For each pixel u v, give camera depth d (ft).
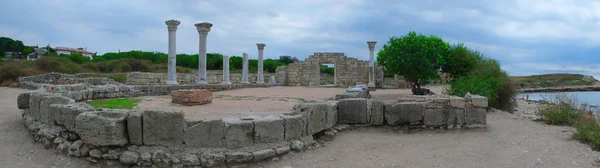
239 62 211.82
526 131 35.22
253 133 25.77
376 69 130.52
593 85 199.82
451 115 35.63
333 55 134.82
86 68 159.63
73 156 24.98
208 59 215.10
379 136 33.45
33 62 147.54
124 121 24.35
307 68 137.49
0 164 24.48
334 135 32.65
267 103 53.47
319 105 31.24
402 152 28.40
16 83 106.93
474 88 55.31
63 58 164.96
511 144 29.99
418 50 70.90
